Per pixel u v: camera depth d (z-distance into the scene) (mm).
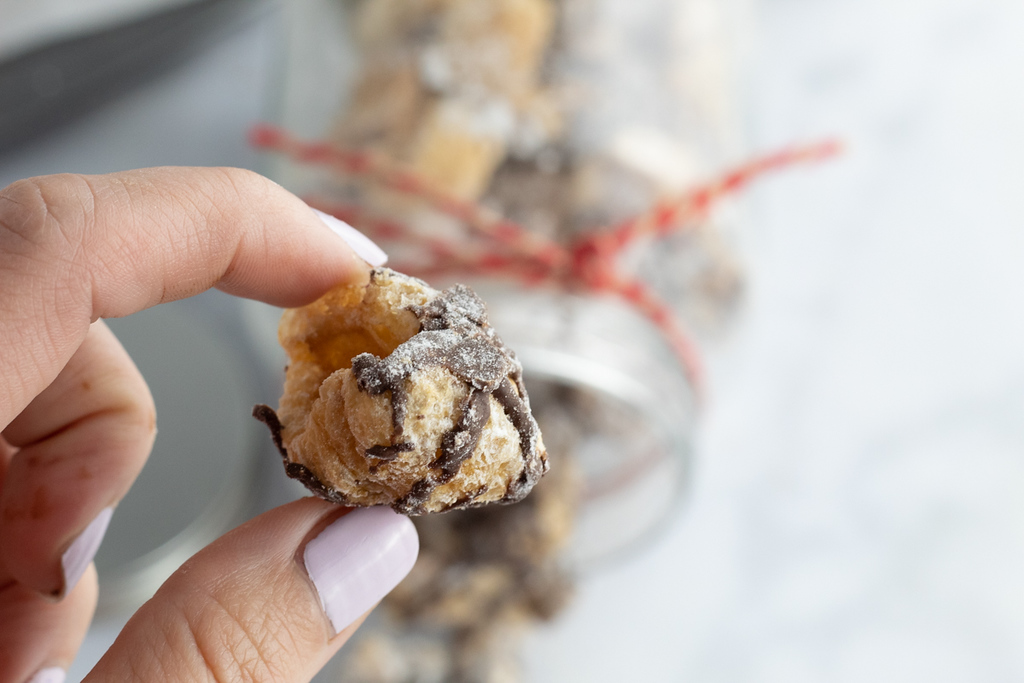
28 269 210
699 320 321
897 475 391
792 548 384
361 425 208
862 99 436
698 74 320
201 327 366
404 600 323
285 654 217
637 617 370
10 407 211
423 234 296
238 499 347
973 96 435
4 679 249
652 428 330
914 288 418
